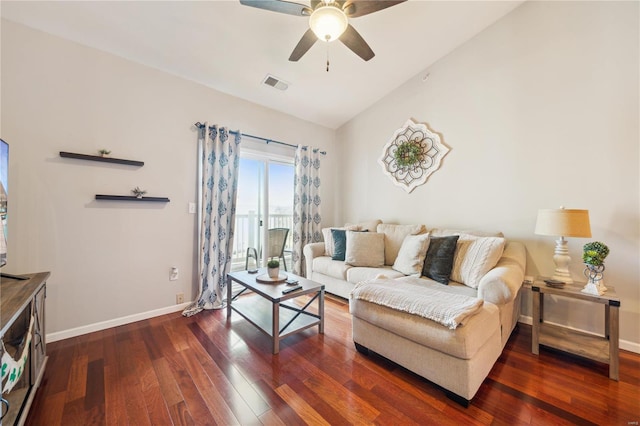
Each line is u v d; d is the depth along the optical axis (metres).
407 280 2.38
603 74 2.14
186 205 2.86
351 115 4.14
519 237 2.58
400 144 3.52
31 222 2.07
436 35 2.78
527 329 2.41
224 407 1.46
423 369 1.61
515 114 2.60
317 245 3.59
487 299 1.85
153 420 1.37
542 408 1.44
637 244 2.01
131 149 2.52
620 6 2.07
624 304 2.06
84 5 1.96
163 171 2.71
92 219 2.33
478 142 2.85
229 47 2.52
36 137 2.09
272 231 3.80
